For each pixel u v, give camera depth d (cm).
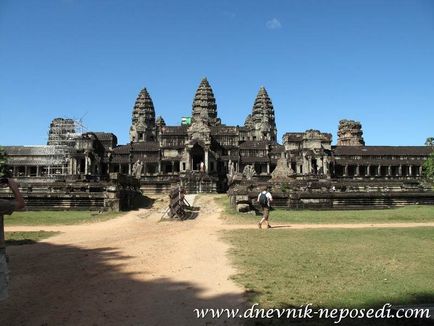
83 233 2709
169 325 952
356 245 2023
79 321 978
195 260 1673
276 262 1603
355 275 1382
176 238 2395
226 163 9500
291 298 1125
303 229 2784
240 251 1872
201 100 12712
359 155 10538
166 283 1309
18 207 852
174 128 9981
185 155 9100
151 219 3697
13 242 2259
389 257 1695
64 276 1417
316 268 1491
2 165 7238
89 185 4956
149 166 9988
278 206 4253
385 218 3491
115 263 1631
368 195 4381
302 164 9781
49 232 2736
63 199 4475
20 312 1045
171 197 3909
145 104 14262
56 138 11544
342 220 3406
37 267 1567
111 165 10244
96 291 1226
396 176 10300
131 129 14038
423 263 1574
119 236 2531
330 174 9925
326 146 10262
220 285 1273
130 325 952
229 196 4794
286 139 10150
